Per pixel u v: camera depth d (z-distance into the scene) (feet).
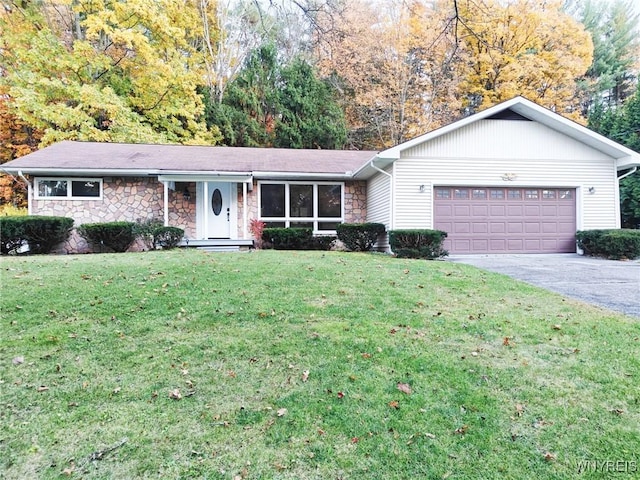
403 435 8.18
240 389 9.82
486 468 7.30
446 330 13.61
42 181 37.63
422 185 37.09
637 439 7.99
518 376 10.48
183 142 60.23
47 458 7.52
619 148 37.37
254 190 42.09
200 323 14.03
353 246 38.86
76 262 24.62
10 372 10.52
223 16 33.45
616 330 13.66
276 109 67.21
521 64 53.47
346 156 48.29
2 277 19.57
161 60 58.90
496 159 38.01
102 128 60.13
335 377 10.38
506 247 38.17
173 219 40.75
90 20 53.98
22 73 52.80
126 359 11.31
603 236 34.96
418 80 57.88
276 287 18.75
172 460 7.48
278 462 7.45
